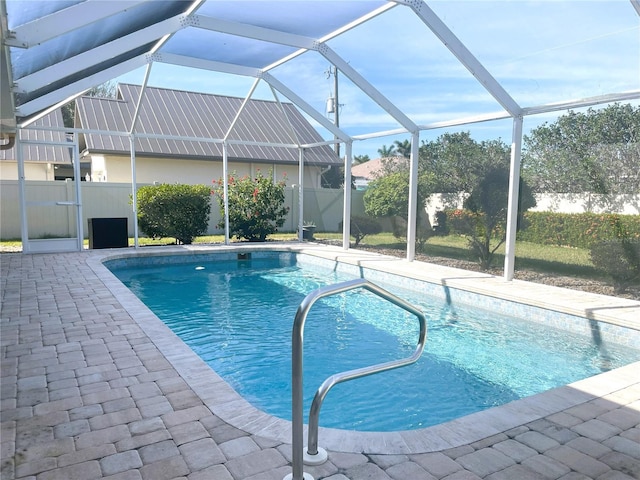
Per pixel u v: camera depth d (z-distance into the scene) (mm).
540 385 4410
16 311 5395
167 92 14430
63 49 5453
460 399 4113
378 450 2553
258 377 4621
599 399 3258
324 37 7621
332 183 13039
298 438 2150
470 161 8273
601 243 6301
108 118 12281
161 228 12094
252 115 15477
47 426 2756
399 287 8414
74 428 2732
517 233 7445
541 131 6953
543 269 7082
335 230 12719
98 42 5980
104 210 13828
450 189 8750
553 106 6516
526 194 7266
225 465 2373
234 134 14773
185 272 10125
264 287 8773
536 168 7078
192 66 8758
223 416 2893
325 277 9703
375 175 10859
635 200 5887
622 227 6047
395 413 3848
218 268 10625
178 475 2283
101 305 5688
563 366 4871
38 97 7676
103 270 8133
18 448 2514
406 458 2479
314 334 5977
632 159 5879
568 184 6660
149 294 8172
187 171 16219
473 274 7969
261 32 7238
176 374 3545
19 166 9836
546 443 2652
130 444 2562
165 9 5941
